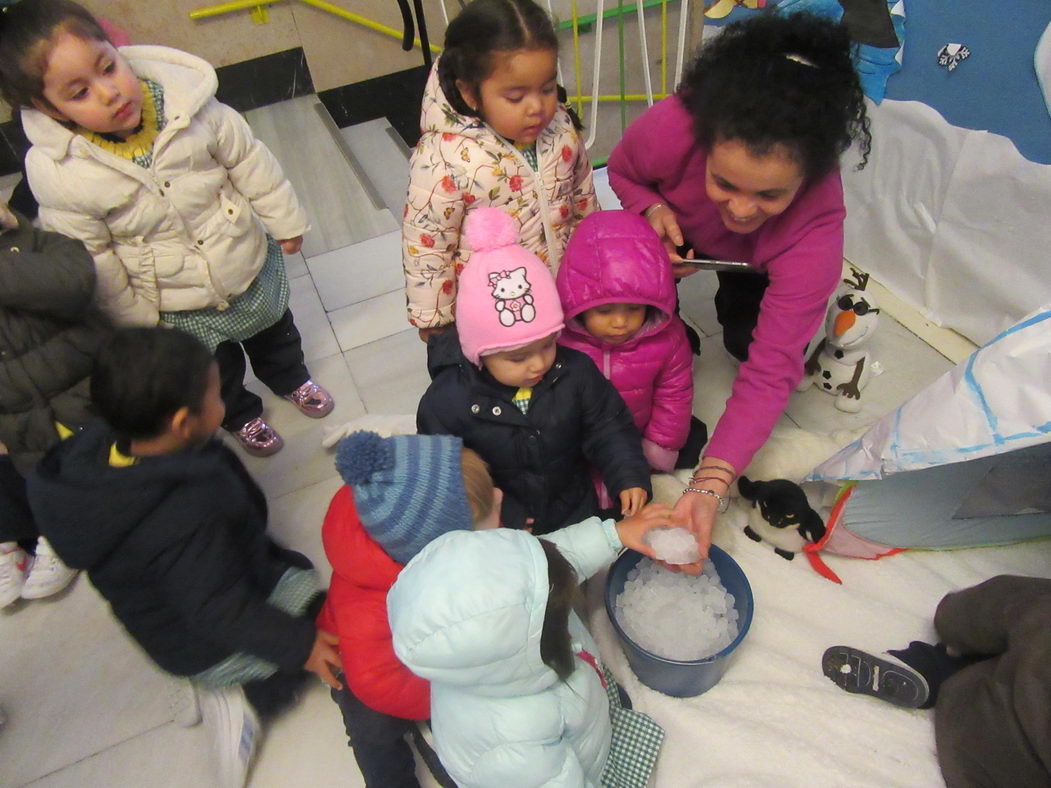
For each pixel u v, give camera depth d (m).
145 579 0.93
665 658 1.05
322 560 1.45
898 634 1.23
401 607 0.78
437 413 1.17
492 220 1.06
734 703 1.16
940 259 1.72
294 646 1.01
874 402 1.64
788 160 0.97
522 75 1.11
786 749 1.09
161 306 1.39
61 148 1.16
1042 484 1.21
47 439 1.24
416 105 2.94
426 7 2.86
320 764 1.18
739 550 1.37
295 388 1.72
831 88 0.96
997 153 1.50
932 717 1.12
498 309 1.03
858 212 1.93
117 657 1.34
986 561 1.32
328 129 2.80
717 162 1.02
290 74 2.97
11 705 1.29
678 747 1.12
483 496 0.96
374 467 0.88
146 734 1.24
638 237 1.20
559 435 1.17
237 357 1.55
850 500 1.26
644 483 1.19
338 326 1.96
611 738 1.04
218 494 0.92
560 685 0.85
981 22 1.46
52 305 1.14
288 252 1.52
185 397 0.90
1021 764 0.91
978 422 0.99
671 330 1.34
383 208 2.37
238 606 0.96
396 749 1.11
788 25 0.99
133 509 0.86
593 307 1.22
